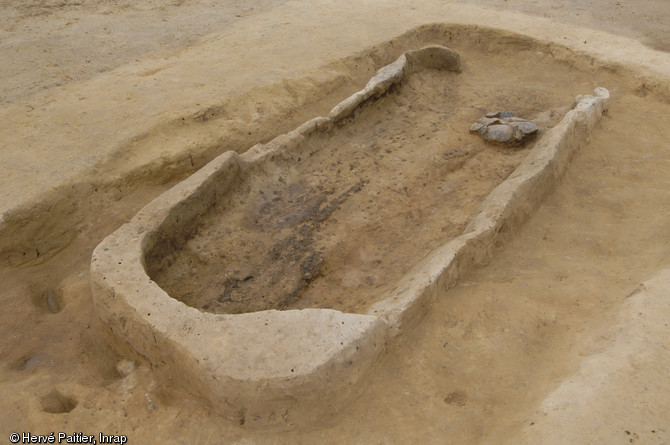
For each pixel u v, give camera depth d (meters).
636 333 3.16
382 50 8.02
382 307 3.46
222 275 4.41
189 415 3.09
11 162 5.04
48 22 8.48
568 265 4.24
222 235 4.70
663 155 6.01
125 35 8.14
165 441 2.96
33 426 3.05
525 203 4.77
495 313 3.69
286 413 2.97
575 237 4.68
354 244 4.81
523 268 4.26
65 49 7.54
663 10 9.55
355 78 7.50
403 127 6.68
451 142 6.39
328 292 4.32
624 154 6.03
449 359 3.38
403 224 5.07
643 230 4.66
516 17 9.29
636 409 2.69
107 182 5.06
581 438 2.57
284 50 7.72
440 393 3.16
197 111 5.96
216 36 8.26
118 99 6.21
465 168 5.91
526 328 3.58
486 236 4.25
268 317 3.18
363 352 3.10
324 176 5.62
